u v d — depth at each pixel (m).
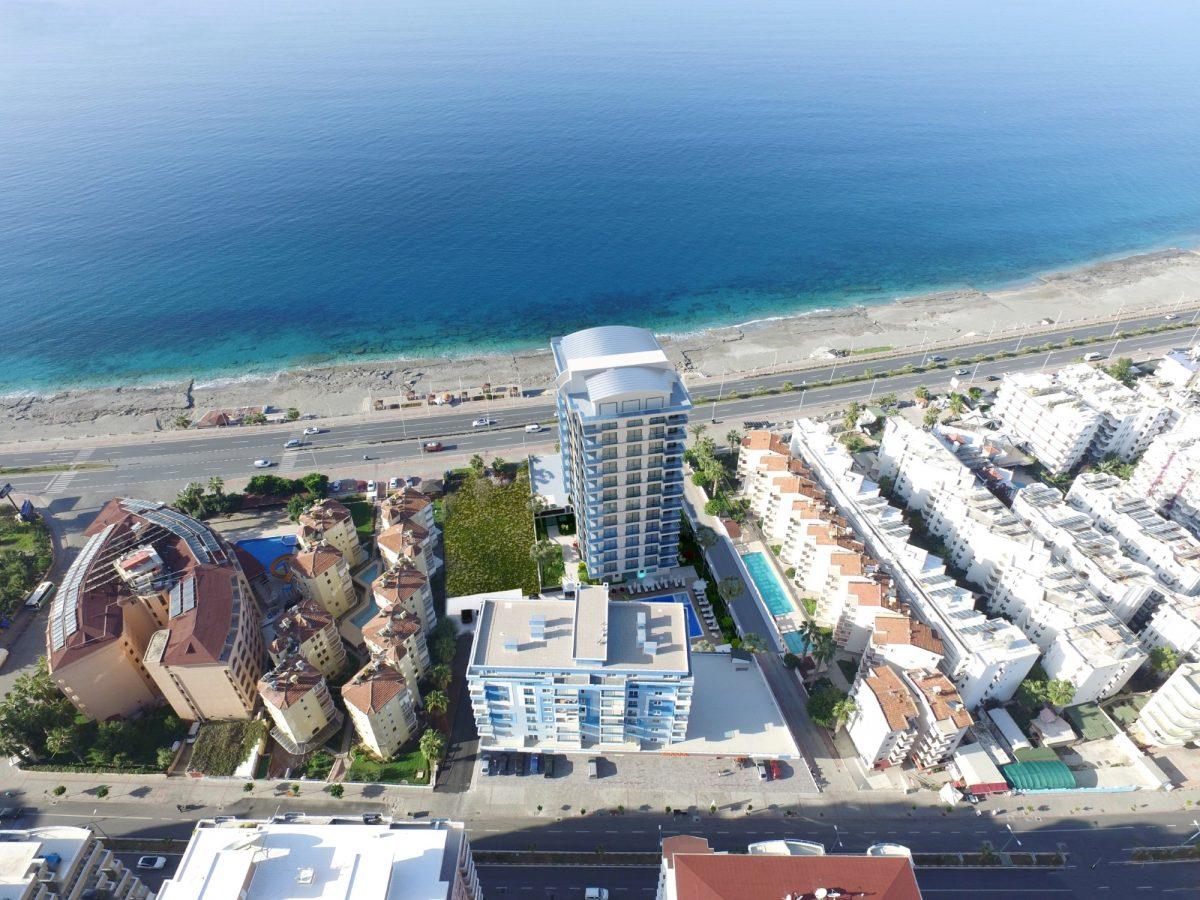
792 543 168.00
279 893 79.62
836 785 125.19
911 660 128.75
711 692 138.75
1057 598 142.25
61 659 126.00
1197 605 142.00
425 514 174.75
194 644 126.25
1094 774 127.00
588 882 111.50
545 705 122.06
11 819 120.12
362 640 154.12
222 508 193.50
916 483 183.25
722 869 88.81
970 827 119.00
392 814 120.50
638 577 165.50
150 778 126.75
